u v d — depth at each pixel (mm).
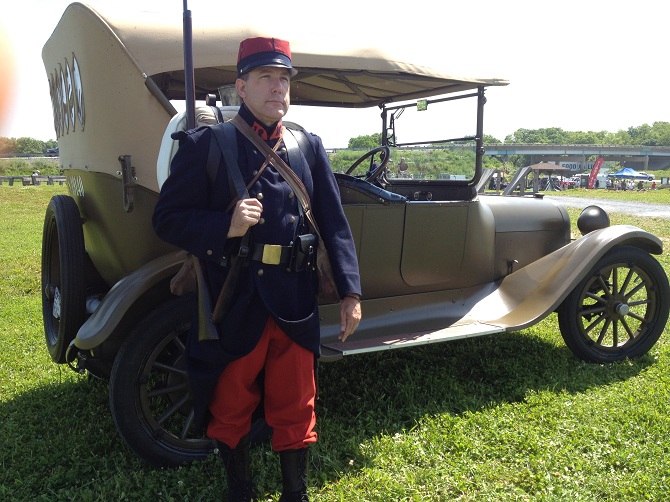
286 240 1993
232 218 1898
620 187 41438
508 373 3646
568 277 3701
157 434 2631
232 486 2211
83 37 2697
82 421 3094
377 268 3428
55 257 3670
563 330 3867
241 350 1979
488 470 2564
